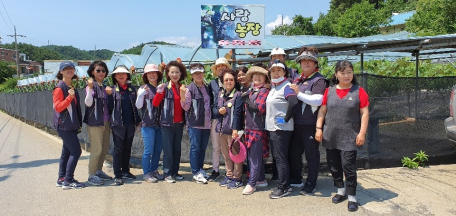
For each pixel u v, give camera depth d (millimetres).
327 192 4430
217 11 5980
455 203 3904
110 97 5027
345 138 3828
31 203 4293
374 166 5430
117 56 16922
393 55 15188
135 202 4250
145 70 5059
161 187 4848
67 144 4812
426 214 3629
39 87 24594
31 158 7289
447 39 6020
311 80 4168
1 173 5918
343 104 3840
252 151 4465
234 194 4473
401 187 4484
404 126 5531
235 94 4582
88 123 5004
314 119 4172
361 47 6320
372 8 32281
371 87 5320
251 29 6031
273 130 4207
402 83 5516
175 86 5059
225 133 4684
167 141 4988
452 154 5762
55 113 4770
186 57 11953
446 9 19438
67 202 4301
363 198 4137
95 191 4723
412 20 22484
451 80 5785
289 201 4141
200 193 4547
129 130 5164
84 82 14172
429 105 5668
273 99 4191
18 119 19062
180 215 3803
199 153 5113
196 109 4922
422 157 5453
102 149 5254
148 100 4988
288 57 7141
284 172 4246
